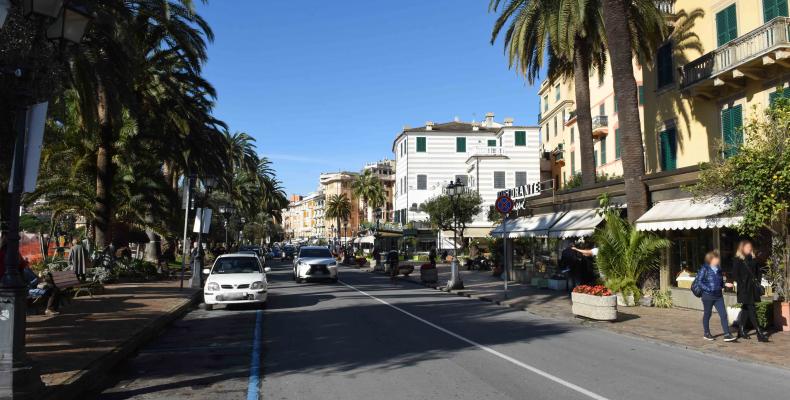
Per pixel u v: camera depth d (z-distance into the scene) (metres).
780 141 11.13
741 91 17.77
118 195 27.97
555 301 17.86
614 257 16.44
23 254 29.33
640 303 16.28
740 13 18.03
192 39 23.75
